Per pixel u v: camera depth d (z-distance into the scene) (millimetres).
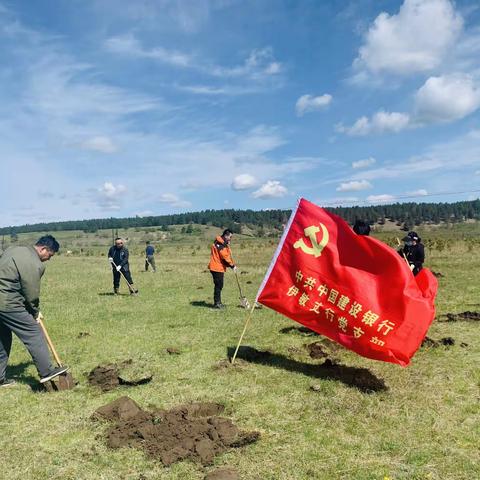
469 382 6695
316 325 7266
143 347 9008
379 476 4414
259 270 24359
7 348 6992
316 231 7320
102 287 18969
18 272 6504
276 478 4418
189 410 5820
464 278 17219
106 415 5793
